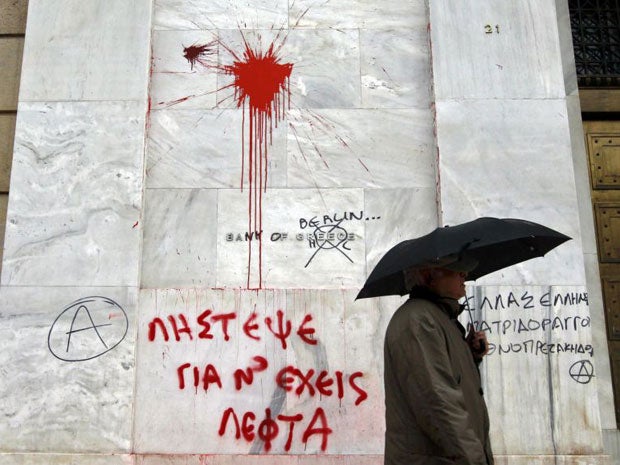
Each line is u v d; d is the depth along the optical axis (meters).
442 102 5.39
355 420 4.96
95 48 5.54
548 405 4.88
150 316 5.13
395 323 3.08
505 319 5.01
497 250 3.46
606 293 5.86
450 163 5.29
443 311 3.14
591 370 4.91
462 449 2.71
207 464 4.87
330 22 5.77
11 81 5.93
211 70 5.67
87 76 5.49
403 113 5.59
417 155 5.50
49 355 5.00
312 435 4.93
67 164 5.33
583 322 4.99
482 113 5.37
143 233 5.33
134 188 5.29
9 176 5.75
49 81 5.48
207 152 5.51
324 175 5.46
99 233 5.20
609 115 6.26
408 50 5.72
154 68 5.68
